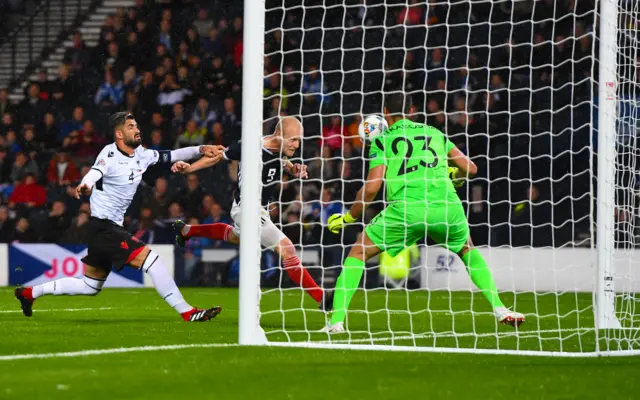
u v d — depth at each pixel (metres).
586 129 36.09
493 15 37.72
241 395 9.17
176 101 41.12
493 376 10.62
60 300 26.75
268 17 40.12
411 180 16.48
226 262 36.22
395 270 34.56
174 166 18.95
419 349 13.30
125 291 32.44
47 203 38.56
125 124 18.34
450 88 37.34
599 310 18.45
